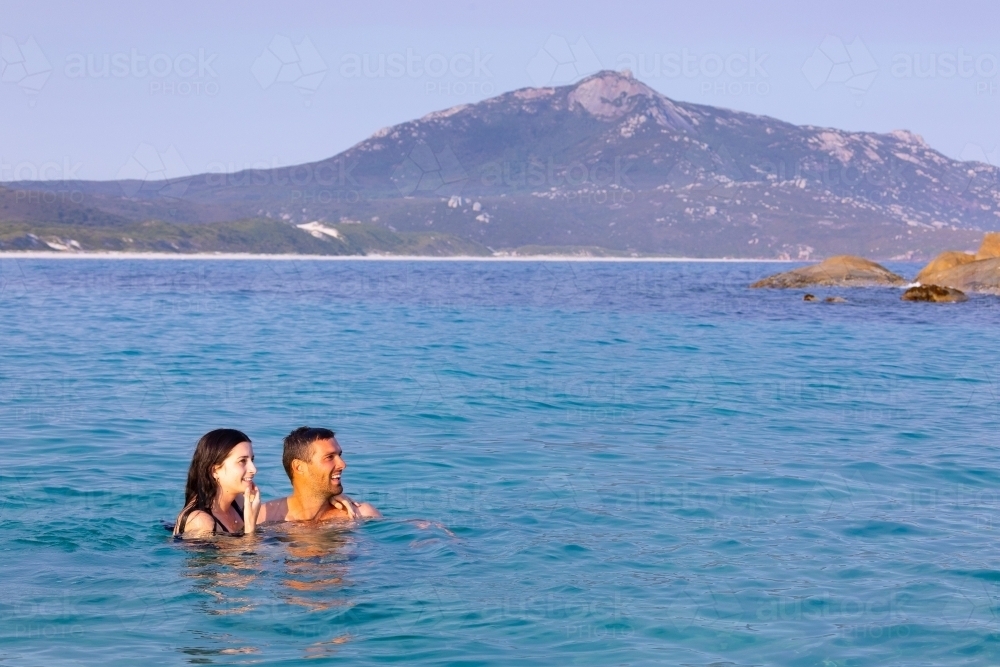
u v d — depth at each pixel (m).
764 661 5.68
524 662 5.62
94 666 5.45
